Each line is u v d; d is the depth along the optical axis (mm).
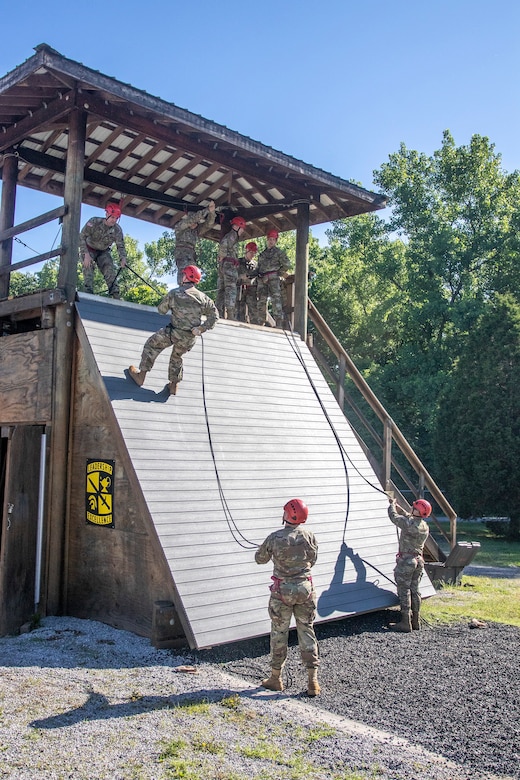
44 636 7922
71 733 5012
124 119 10383
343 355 13094
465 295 34906
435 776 4594
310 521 9430
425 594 10008
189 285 9039
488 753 5043
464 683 6730
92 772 4426
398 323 35656
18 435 9125
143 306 10398
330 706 5949
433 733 5418
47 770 4422
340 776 4516
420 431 31531
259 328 12227
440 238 35938
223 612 7328
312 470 10281
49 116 10328
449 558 12484
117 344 9430
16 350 10281
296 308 13422
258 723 5395
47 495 9336
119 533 8555
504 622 9500
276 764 4660
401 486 29531
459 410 25125
